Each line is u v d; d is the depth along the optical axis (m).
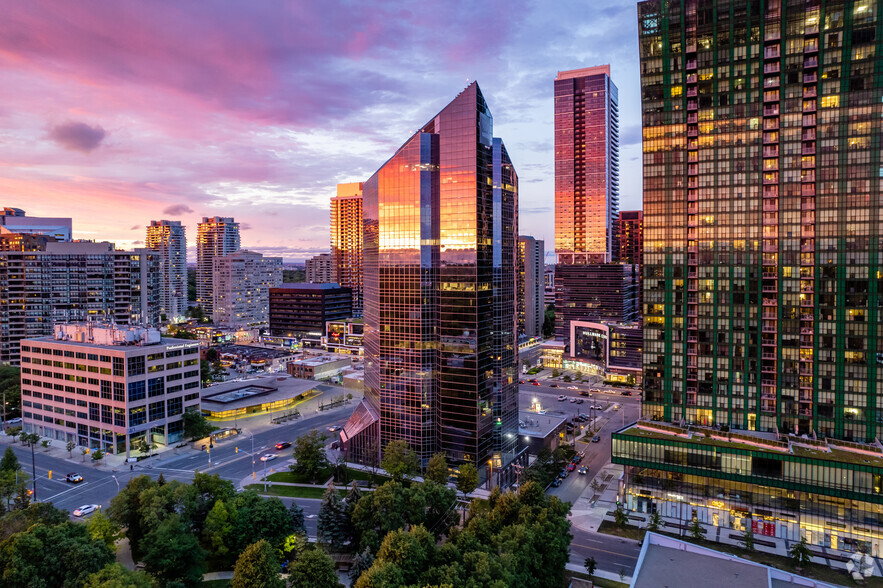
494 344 143.25
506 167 147.62
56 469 144.00
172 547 86.31
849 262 127.50
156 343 172.00
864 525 106.31
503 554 80.88
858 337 126.44
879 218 125.19
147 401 158.25
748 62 136.75
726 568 79.50
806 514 111.12
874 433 125.00
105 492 128.00
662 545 86.62
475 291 134.88
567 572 97.31
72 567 78.12
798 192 132.75
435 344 141.00
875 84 125.31
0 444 167.00
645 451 124.00
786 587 75.50
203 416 177.00
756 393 136.00
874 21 124.69
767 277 135.12
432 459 129.12
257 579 75.12
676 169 144.25
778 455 112.62
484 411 139.88
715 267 140.00
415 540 83.81
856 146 127.44
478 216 135.62
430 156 139.50
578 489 136.38
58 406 170.00
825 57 129.75
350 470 146.25
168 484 102.69
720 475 117.31
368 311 169.00
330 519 99.94
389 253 143.88
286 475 142.12
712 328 140.12
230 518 96.62
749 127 137.50
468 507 123.62
